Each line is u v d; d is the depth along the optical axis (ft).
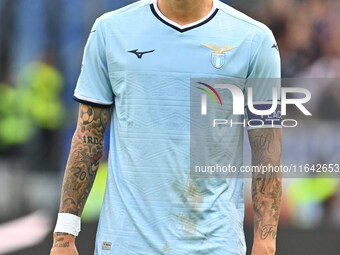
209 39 43.24
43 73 139.23
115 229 43.19
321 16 139.03
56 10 152.46
